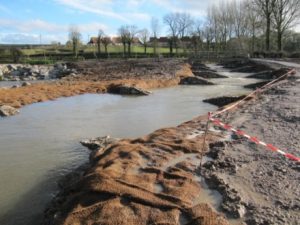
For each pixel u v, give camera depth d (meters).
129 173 9.41
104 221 7.20
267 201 7.97
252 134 13.12
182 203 7.82
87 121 20.61
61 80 43.03
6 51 72.50
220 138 12.78
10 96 27.75
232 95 30.12
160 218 7.25
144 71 48.22
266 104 19.53
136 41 108.25
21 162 13.48
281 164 10.02
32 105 26.03
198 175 9.45
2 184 11.44
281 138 12.49
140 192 8.21
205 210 7.52
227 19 98.56
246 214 7.50
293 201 7.94
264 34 83.00
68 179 11.29
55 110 24.09
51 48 93.00
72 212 7.61
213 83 39.66
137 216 7.36
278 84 28.88
